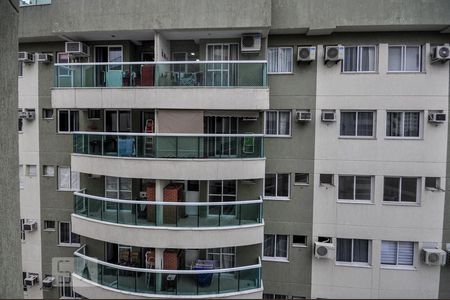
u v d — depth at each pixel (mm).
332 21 8938
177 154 8586
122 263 9883
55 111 10703
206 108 8578
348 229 9625
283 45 9633
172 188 9055
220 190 9938
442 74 9164
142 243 8594
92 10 9055
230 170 8625
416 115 9414
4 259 7379
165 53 9617
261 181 9641
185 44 9938
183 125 8750
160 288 8305
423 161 9305
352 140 9531
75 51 9656
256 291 8422
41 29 9906
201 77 8586
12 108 7621
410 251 9555
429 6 8641
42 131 10812
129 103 8758
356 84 9438
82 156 9328
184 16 8773
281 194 9984
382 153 9430
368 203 9539
